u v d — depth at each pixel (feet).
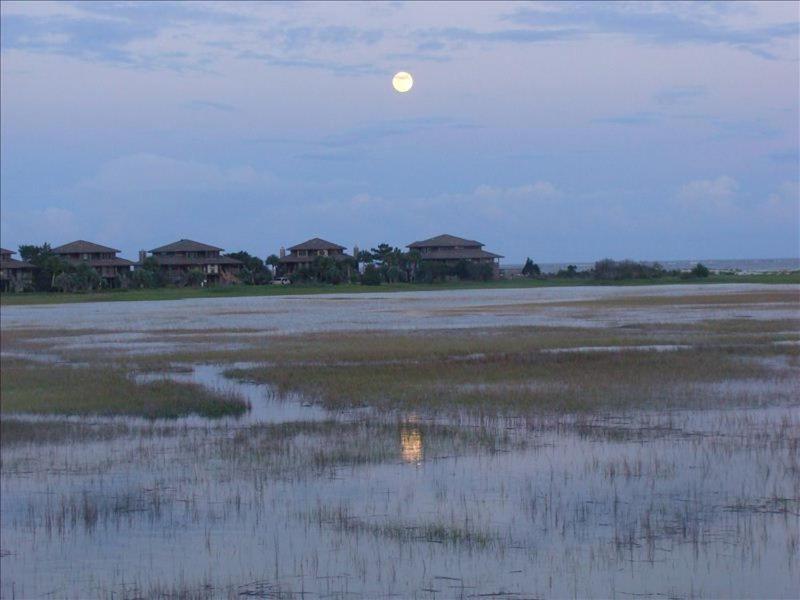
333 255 488.02
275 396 83.30
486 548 41.73
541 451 58.70
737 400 74.38
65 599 37.60
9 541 44.57
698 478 51.42
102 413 76.02
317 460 57.82
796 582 37.14
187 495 51.42
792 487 49.34
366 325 166.61
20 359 120.57
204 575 39.78
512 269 569.23
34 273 407.85
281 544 43.27
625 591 36.63
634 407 72.13
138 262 469.57
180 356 117.91
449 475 53.62
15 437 66.64
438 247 477.77
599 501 47.83
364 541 43.16
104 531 45.91
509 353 109.40
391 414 72.18
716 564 38.99
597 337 129.08
